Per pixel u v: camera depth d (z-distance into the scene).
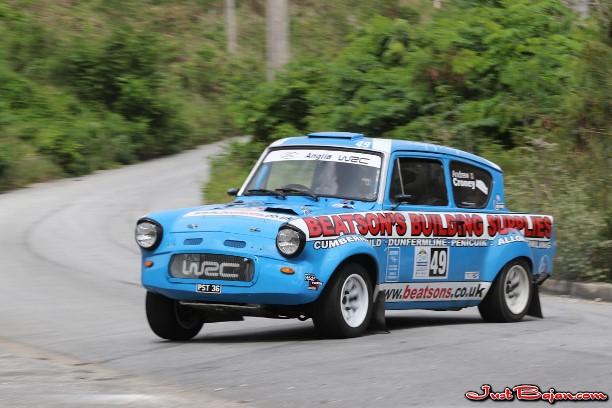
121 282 26.67
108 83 77.69
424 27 45.94
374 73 43.62
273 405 11.73
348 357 15.04
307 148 19.06
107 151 68.12
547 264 21.70
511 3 43.56
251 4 121.12
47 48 82.69
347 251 16.59
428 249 18.58
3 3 88.75
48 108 70.62
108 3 104.94
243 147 52.06
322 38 113.19
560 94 39.22
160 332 17.30
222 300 16.27
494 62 40.69
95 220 41.22
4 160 54.78
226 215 16.80
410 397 12.20
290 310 16.59
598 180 30.33
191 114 86.75
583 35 36.62
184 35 108.44
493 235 20.20
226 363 14.62
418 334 17.83
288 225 15.98
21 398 12.13
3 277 26.98
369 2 112.62
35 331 18.61
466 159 20.25
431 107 41.12
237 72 97.81
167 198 49.41
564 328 19.33
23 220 40.72
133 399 12.05
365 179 18.19
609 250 27.64
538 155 33.47
